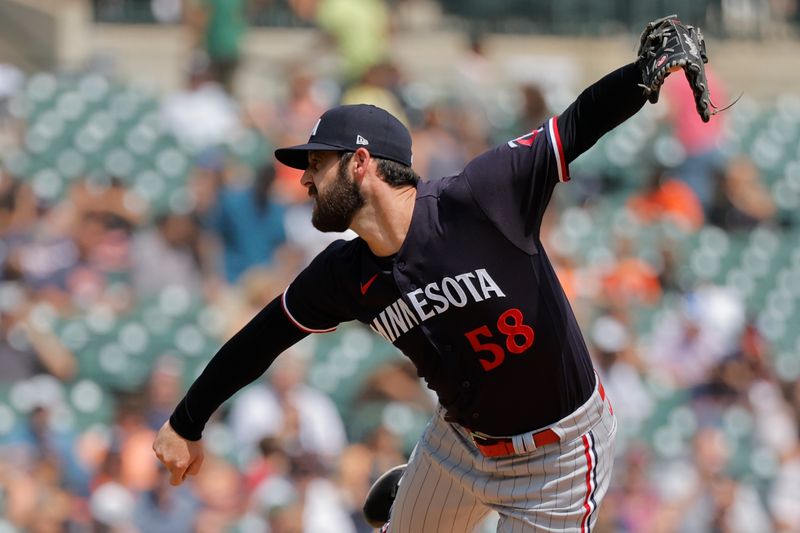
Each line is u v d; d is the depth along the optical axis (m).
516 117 40.09
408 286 11.67
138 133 37.28
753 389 32.97
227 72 39.56
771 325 37.34
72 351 28.44
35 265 30.58
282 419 26.36
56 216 32.44
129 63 44.38
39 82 38.69
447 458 12.86
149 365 28.61
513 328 11.62
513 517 12.43
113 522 23.92
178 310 30.05
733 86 49.56
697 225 39.16
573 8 49.38
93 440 26.06
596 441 12.31
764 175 42.47
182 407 12.64
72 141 37.00
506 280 11.55
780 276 38.72
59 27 42.41
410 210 11.65
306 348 29.73
